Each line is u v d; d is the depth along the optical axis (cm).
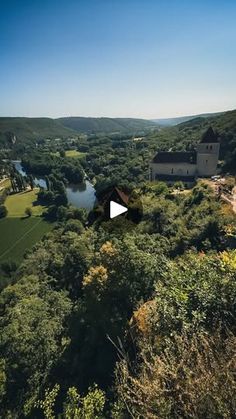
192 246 3228
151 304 1468
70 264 4166
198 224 3584
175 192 6406
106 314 2361
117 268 2466
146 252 2652
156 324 1030
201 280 1113
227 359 671
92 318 2484
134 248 2542
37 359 2617
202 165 8131
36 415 2209
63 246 5538
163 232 4062
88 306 2516
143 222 4447
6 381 2541
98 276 2497
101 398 1317
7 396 2477
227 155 9344
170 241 3594
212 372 645
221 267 1138
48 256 5466
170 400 634
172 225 4075
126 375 807
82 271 4050
